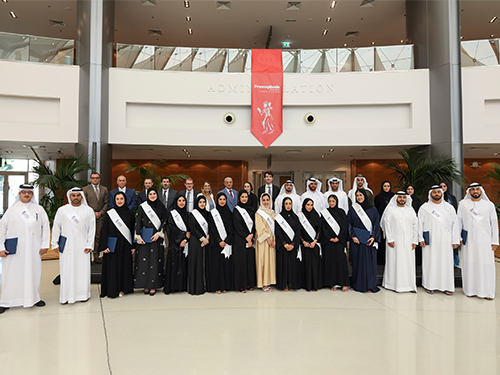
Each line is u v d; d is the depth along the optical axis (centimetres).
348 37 1353
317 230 568
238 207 563
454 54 867
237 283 551
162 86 921
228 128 948
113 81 903
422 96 919
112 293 522
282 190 718
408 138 919
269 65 943
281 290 568
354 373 306
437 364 321
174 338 380
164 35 1334
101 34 872
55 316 448
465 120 891
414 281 561
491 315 454
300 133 943
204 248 551
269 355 340
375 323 424
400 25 1252
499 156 1378
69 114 873
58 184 654
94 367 316
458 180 739
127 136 905
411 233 560
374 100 931
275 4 1118
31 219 484
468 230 544
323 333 394
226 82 936
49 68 866
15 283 475
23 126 849
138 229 538
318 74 941
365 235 558
